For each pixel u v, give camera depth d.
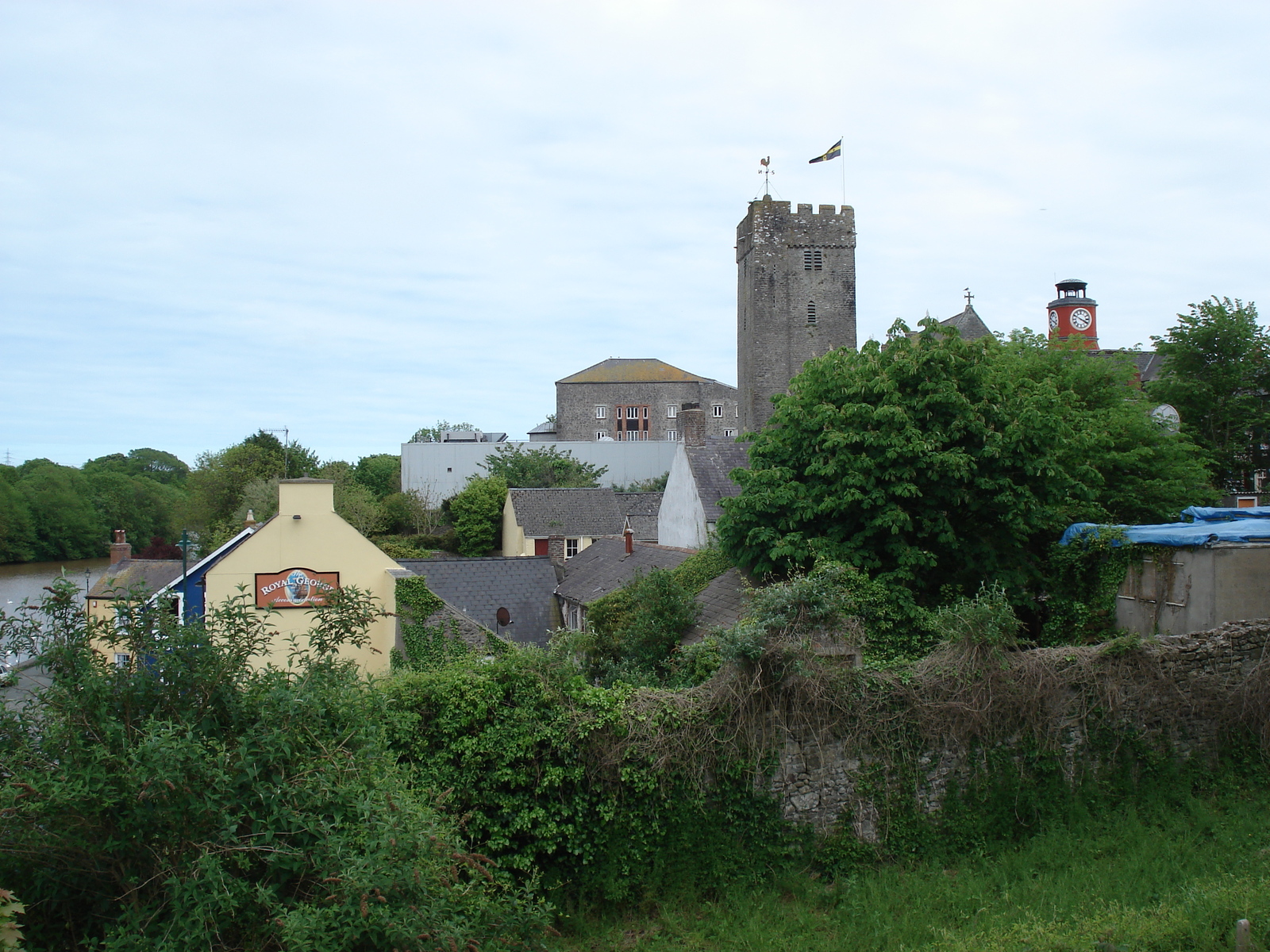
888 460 17.58
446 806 10.47
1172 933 8.79
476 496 58.38
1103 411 24.84
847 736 12.38
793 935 10.41
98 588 31.77
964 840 12.53
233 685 7.48
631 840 11.27
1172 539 17.34
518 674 11.17
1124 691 13.81
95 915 7.13
